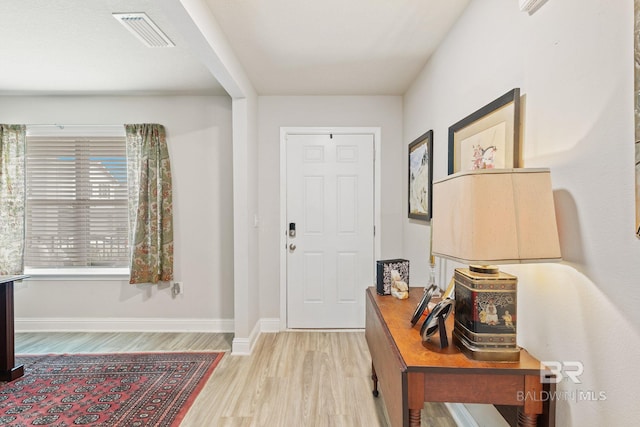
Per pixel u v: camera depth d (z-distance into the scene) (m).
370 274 3.28
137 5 1.78
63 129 3.23
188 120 3.22
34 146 3.21
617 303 0.84
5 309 2.27
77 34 2.09
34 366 2.49
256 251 3.12
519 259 0.97
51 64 2.53
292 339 3.02
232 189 3.21
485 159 1.52
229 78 2.29
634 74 0.77
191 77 2.79
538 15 1.17
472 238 0.98
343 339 3.02
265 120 3.22
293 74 2.71
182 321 3.26
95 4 1.77
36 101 3.20
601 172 0.89
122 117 3.21
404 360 1.10
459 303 1.20
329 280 3.27
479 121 1.58
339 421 1.84
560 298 1.05
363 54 2.36
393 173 3.25
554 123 1.08
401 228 3.24
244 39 2.15
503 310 1.09
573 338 1.00
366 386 2.20
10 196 3.11
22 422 1.83
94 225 3.24
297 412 1.92
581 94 0.96
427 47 2.25
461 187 1.03
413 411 1.05
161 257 3.17
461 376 1.05
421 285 2.56
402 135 3.22
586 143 0.94
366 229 3.27
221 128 3.21
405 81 2.87
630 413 0.81
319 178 3.25
